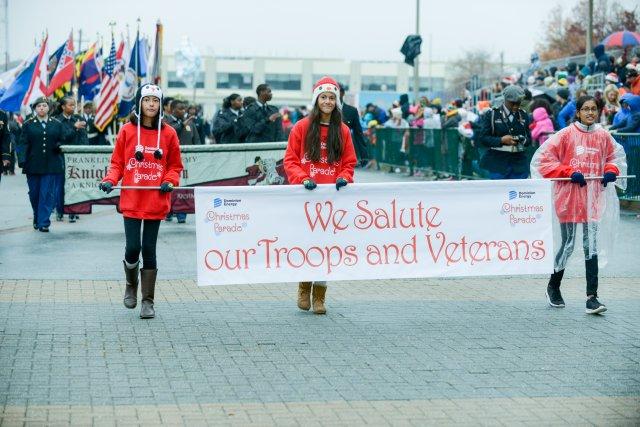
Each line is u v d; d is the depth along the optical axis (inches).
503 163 509.7
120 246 559.2
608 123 785.6
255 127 716.0
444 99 1875.0
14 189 1017.5
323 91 361.7
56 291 410.3
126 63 1065.5
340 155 366.0
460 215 368.8
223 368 290.4
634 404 258.1
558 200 376.2
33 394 259.9
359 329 345.7
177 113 748.6
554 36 2561.5
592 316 372.2
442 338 332.8
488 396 264.7
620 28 1926.7
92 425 234.2
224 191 356.2
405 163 1176.2
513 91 500.4
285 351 312.2
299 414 246.4
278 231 359.3
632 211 735.1
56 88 952.9
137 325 347.3
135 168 361.4
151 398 258.2
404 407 253.8
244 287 428.8
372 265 364.5
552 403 258.7
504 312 378.9
